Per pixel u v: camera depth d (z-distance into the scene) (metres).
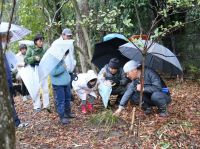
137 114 6.36
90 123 6.17
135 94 6.27
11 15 3.24
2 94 2.54
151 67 6.00
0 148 2.54
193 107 7.11
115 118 6.07
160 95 6.18
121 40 7.20
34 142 5.52
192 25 11.05
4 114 2.55
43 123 6.45
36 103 7.31
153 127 5.74
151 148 5.07
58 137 5.68
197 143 5.22
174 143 5.22
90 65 8.72
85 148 5.21
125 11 10.64
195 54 11.13
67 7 11.43
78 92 6.86
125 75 7.00
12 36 6.25
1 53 2.56
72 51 6.72
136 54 6.08
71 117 6.54
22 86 8.52
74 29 10.17
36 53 7.34
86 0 8.80
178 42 11.38
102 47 7.41
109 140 5.42
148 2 10.15
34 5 11.23
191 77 10.84
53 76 6.13
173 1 5.06
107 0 11.06
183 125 5.78
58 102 6.21
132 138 5.41
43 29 11.09
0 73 2.54
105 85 6.89
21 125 6.21
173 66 5.96
